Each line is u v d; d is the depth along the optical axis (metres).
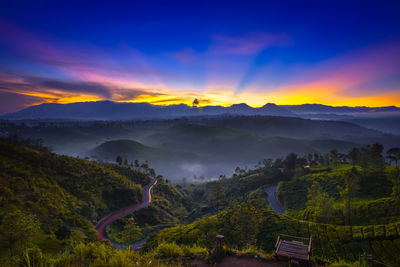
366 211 64.75
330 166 140.50
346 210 64.81
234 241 48.88
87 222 78.88
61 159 117.88
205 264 11.48
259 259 11.68
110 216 99.81
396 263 37.56
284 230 52.28
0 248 32.09
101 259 11.17
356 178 66.44
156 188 165.50
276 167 168.50
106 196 110.12
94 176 118.12
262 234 52.44
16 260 10.27
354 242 44.03
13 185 77.00
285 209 91.81
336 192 89.56
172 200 161.62
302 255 10.73
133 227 63.06
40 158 107.88
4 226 35.22
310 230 50.69
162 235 63.38
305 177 115.94
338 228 49.94
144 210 111.94
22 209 66.19
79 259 11.41
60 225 67.44
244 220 46.94
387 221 56.44
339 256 41.38
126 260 10.55
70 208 82.25
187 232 59.19
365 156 106.94
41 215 67.75
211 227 55.91
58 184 95.19
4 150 102.00
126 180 136.88
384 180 87.62
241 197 128.12
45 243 53.38
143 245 62.56
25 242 34.66
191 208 170.50
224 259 11.91
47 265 10.22
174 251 13.27
